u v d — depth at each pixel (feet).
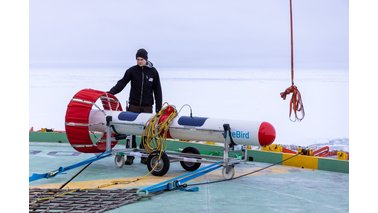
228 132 21.42
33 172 23.31
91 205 16.56
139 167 24.61
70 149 30.50
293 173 23.48
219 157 22.75
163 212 16.14
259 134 20.79
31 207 16.12
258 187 20.24
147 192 18.04
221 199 18.06
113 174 22.82
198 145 29.25
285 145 28.45
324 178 22.30
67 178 21.80
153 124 22.80
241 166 25.39
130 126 23.91
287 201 17.93
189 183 20.89
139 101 25.45
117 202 17.01
